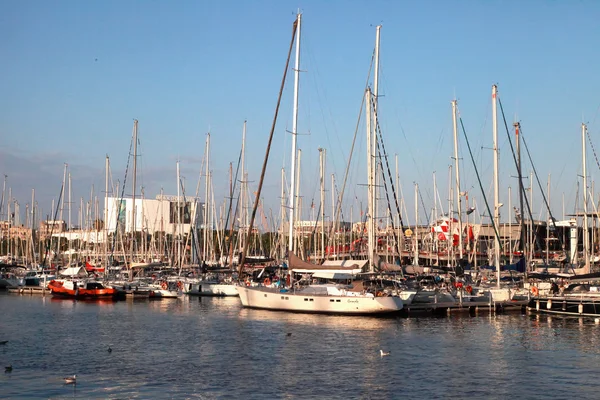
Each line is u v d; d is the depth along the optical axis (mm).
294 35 60344
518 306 62000
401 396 29719
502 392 30453
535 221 102500
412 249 106312
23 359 37594
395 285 60938
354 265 58188
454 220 104312
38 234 131000
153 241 121875
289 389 30781
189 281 81875
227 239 104188
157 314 59094
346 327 49875
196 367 35406
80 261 110500
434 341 43812
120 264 99312
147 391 30359
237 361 37000
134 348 41094
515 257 99875
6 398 28969
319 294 57344
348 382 32125
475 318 56844
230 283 80000
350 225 104500
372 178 64188
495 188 66938
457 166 77438
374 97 65750
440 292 62188
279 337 45062
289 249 59531
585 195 79125
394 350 40406
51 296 79875
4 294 83000
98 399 29000
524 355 39000
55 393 29922
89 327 50469
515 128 72375
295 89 59969
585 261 77688
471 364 36406
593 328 50531
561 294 60781
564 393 30344
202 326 50469
